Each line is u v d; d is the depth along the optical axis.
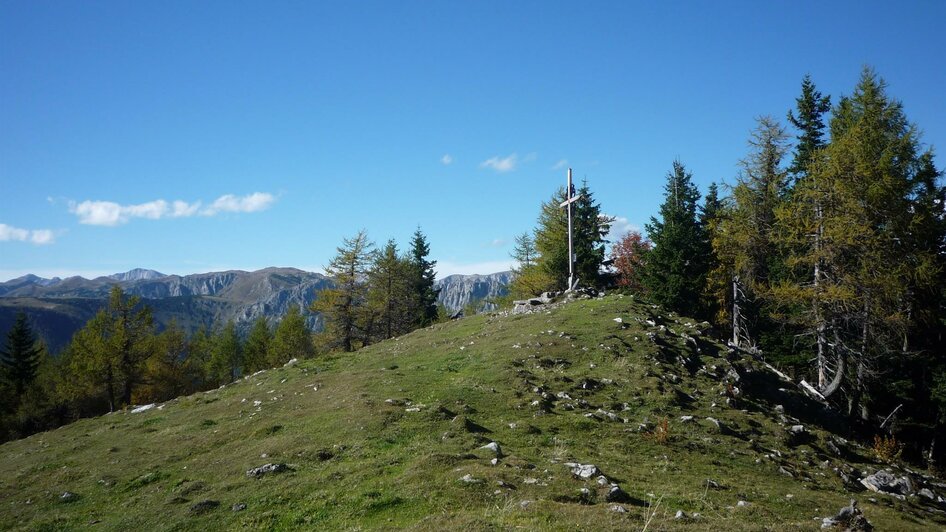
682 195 59.44
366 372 25.44
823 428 22.91
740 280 39.50
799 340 40.41
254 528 10.69
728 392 21.12
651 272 47.19
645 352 23.97
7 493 15.88
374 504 10.76
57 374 73.31
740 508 11.18
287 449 15.55
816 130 42.75
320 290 60.12
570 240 41.19
